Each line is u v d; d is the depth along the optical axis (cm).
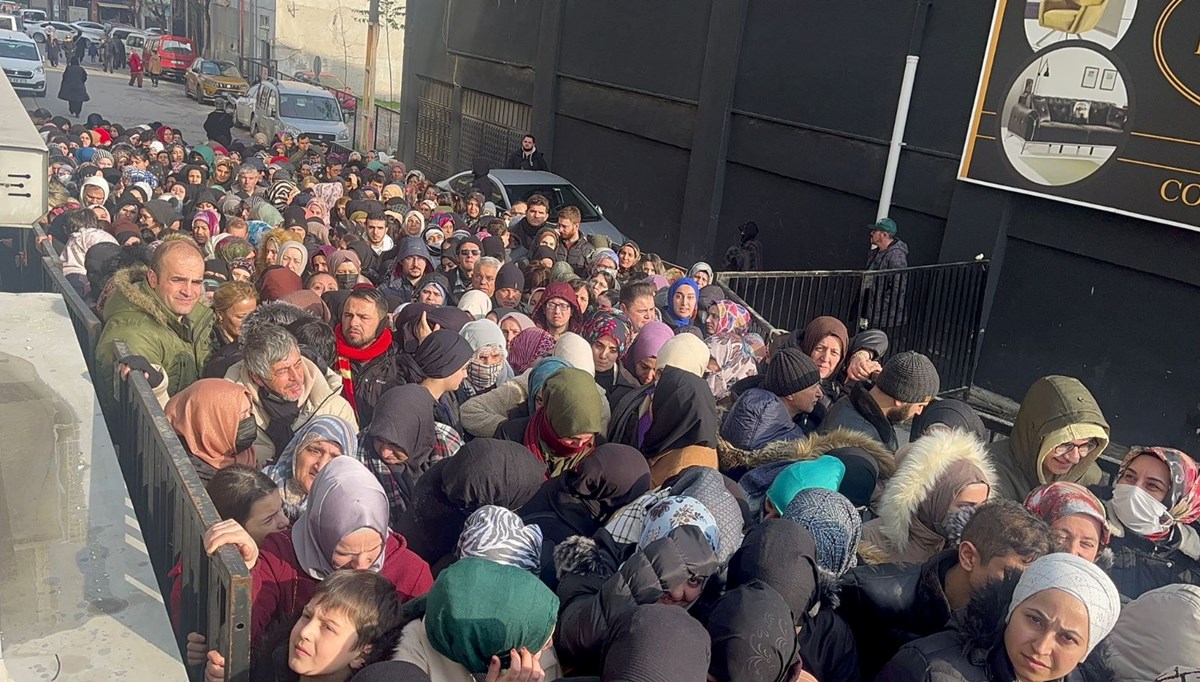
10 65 3231
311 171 1423
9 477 289
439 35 2177
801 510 310
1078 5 901
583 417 372
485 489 335
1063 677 262
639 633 226
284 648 262
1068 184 930
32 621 240
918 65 1084
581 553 299
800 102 1256
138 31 4719
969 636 261
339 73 3912
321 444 338
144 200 984
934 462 338
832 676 280
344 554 277
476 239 830
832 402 546
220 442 347
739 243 1206
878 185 1153
